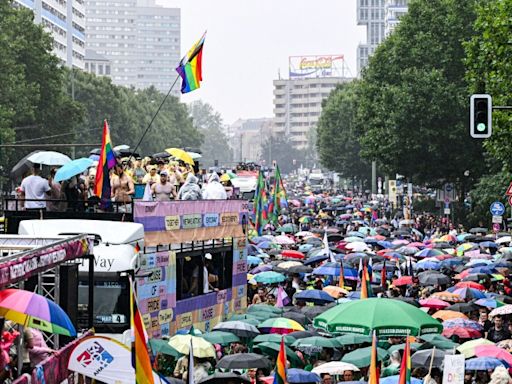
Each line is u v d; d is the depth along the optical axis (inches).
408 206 3880.4
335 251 1919.3
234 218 1369.3
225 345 1131.9
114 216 1110.4
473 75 1930.4
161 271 1143.6
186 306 1217.4
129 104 7746.1
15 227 1119.0
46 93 4443.9
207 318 1283.2
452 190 3265.3
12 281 545.0
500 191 3024.1
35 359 660.1
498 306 1257.4
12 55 4084.6
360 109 3944.4
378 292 1449.3
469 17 3518.7
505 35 1802.4
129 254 1042.7
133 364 695.1
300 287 1592.0
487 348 967.0
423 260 1780.3
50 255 614.5
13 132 3715.6
